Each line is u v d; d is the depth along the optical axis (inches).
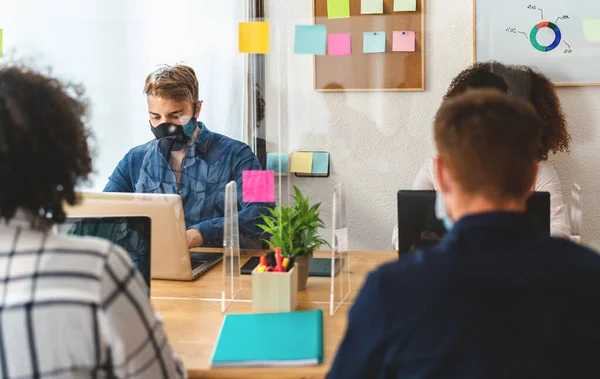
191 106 100.4
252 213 84.5
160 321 42.5
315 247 75.8
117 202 76.4
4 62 40.6
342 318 65.8
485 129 36.9
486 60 108.7
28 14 120.3
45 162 37.6
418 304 33.7
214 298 74.1
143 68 117.5
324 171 101.2
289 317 64.4
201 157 99.3
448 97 93.7
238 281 75.8
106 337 35.6
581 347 32.8
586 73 108.3
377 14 107.0
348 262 72.9
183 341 60.6
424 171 93.7
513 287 33.2
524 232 35.3
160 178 100.6
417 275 34.4
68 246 36.5
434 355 33.3
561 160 110.7
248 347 56.3
